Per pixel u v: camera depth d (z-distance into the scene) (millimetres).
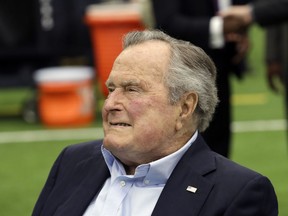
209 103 6703
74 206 6828
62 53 21281
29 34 21250
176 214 6355
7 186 15094
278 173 15578
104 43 19859
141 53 6469
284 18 10758
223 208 6309
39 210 7148
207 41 10484
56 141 19000
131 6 20219
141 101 6383
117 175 6715
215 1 10695
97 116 21672
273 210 6461
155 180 6566
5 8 20984
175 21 10547
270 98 23719
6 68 21531
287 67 12016
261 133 19172
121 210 6559
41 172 16125
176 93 6461
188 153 6648
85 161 7176
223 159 6719
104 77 20016
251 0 11250
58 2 20859
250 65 27047
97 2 21000
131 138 6395
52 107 20703
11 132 20172
